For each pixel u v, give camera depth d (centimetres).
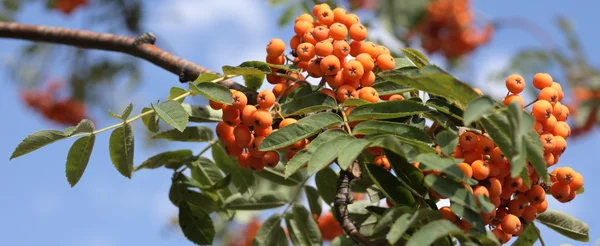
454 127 81
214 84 81
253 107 82
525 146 73
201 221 91
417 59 85
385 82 85
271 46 85
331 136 79
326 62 82
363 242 79
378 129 79
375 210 82
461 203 75
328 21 85
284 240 92
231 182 93
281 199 93
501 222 81
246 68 83
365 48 84
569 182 81
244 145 82
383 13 114
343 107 83
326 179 92
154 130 88
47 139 82
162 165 92
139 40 101
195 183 92
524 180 78
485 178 78
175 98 83
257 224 135
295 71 84
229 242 134
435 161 75
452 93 77
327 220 110
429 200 80
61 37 105
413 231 79
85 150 83
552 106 81
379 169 81
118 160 84
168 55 99
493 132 76
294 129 80
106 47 102
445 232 73
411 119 83
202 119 89
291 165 78
